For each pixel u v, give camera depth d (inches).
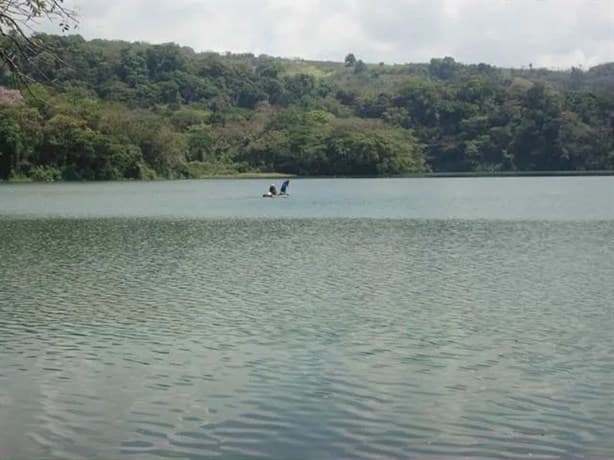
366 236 1905.8
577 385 677.9
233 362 753.0
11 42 587.5
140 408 628.1
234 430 583.2
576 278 1220.5
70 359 767.7
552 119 7421.3
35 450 548.7
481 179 6038.4
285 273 1295.5
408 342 823.7
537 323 908.0
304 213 2711.6
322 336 852.6
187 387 679.1
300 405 633.0
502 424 593.3
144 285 1180.5
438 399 646.5
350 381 693.3
